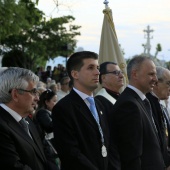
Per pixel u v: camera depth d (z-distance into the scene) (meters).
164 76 6.16
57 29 31.12
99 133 4.95
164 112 6.36
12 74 4.43
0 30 18.39
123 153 4.96
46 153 5.16
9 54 31.05
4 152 4.09
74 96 5.01
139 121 4.94
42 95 7.30
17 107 4.43
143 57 5.30
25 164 4.21
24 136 4.32
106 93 6.37
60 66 25.22
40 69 26.14
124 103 5.02
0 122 4.20
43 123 6.44
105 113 5.25
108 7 8.39
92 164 4.72
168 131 6.34
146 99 5.30
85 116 4.92
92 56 5.05
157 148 5.07
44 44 30.88
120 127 4.99
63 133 4.81
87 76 4.98
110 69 6.40
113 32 8.33
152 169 4.93
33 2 13.15
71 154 4.70
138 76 5.23
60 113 4.89
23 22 18.78
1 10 17.86
